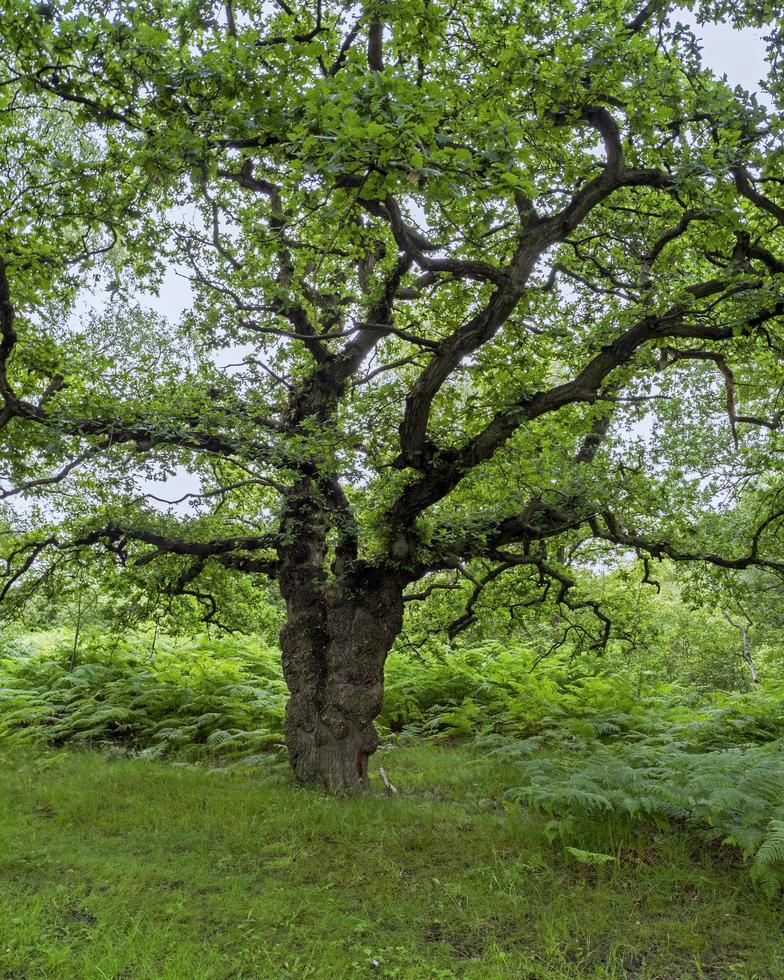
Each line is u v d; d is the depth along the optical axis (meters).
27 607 12.41
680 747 10.44
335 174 5.55
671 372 12.22
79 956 4.68
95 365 9.52
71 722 12.57
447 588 11.10
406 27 7.16
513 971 4.74
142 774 9.38
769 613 14.60
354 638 8.85
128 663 15.69
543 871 6.29
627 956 5.02
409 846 6.77
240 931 5.16
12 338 7.81
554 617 14.91
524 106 7.68
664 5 7.39
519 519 9.10
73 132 12.38
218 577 11.49
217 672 14.28
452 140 6.38
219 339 9.45
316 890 5.82
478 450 8.19
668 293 8.09
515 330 9.26
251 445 8.62
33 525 10.59
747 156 6.93
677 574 12.12
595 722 11.89
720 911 5.66
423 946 5.05
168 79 5.98
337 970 4.66
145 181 8.50
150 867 6.18
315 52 5.99
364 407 8.27
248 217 9.26
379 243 10.23
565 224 7.53
